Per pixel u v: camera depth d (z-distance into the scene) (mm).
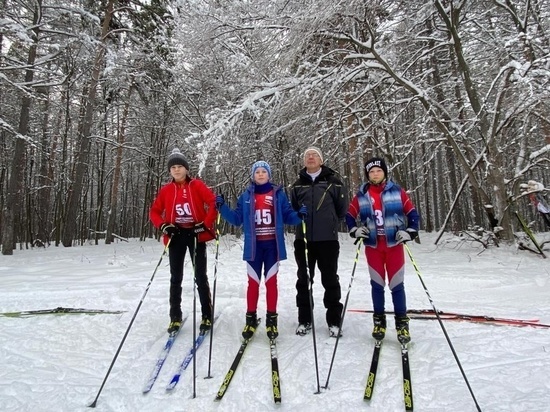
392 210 3441
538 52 9648
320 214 3686
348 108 10297
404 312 3332
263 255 3676
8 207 12680
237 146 9289
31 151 20938
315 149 3900
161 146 20406
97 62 14273
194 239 3801
